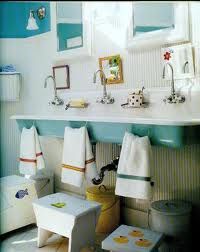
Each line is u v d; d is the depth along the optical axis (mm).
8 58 3119
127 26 2240
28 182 2373
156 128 1561
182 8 1910
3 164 3195
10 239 2168
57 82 2855
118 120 1708
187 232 1767
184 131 1480
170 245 1738
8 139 3205
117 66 2332
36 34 3002
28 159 2316
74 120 1982
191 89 1892
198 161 1904
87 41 2516
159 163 2102
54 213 1856
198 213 1920
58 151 2891
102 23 2434
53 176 2904
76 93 2660
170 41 1992
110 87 2422
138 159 1599
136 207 2273
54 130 2197
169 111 2004
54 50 2838
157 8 2059
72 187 2791
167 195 2072
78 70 2680
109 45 2400
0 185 2268
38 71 3033
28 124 2396
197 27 1884
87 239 1892
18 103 3170
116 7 2318
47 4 2869
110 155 2430
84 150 1927
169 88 2014
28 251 1972
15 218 2256
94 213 1926
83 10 2520
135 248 1508
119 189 1643
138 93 2119
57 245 2057
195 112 1878
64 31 2730
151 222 1886
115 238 1630
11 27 3070
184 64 1930
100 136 1873
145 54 2164
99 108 2467
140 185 1576
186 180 1971
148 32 2119
